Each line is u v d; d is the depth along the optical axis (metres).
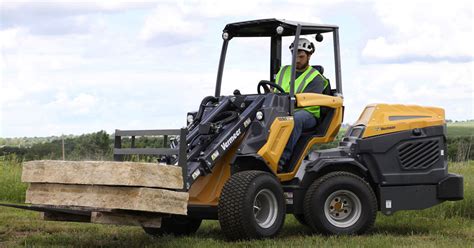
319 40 9.54
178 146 8.09
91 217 7.39
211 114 8.80
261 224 8.37
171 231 9.18
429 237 8.73
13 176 13.59
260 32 9.60
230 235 8.20
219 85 9.48
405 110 9.55
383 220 10.38
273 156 8.61
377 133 9.32
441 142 9.55
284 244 7.86
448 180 9.46
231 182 8.20
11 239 8.59
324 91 9.47
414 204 9.41
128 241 8.35
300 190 8.95
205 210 8.42
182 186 7.35
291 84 8.92
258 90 9.16
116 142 8.26
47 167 7.48
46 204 7.50
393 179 9.33
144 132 7.96
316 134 9.26
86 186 7.27
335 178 8.87
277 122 8.68
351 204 8.99
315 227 8.80
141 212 7.36
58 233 9.09
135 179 6.95
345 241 8.20
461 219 10.45
